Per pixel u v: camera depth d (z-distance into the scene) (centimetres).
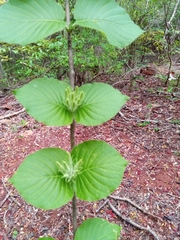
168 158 305
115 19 84
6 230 219
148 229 211
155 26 623
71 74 95
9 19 81
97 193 91
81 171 96
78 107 93
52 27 83
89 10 86
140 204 241
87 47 484
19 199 251
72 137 104
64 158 99
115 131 365
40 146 330
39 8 84
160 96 495
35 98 90
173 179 271
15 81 609
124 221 222
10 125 389
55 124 88
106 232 117
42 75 512
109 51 486
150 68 645
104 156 98
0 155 317
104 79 552
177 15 611
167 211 233
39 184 91
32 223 225
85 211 235
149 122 390
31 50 480
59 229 218
